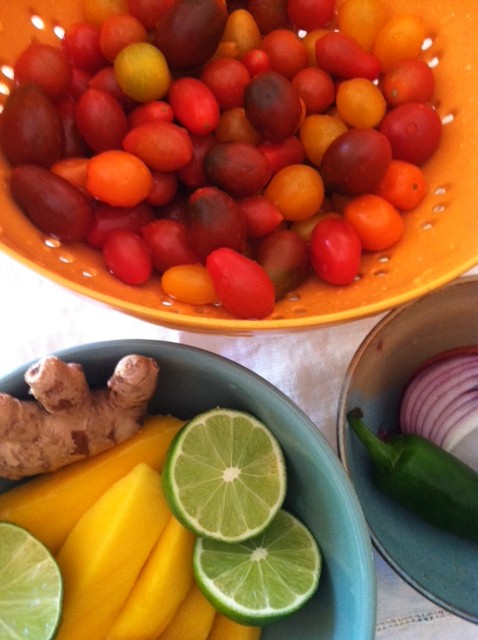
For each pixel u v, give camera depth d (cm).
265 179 22
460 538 23
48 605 19
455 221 22
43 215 20
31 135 20
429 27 25
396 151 23
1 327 25
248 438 21
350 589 19
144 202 23
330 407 25
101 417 20
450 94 24
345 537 19
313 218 24
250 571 21
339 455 21
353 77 24
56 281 18
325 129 23
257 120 22
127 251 21
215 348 25
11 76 23
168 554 21
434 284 19
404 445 22
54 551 21
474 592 22
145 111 22
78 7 25
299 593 20
